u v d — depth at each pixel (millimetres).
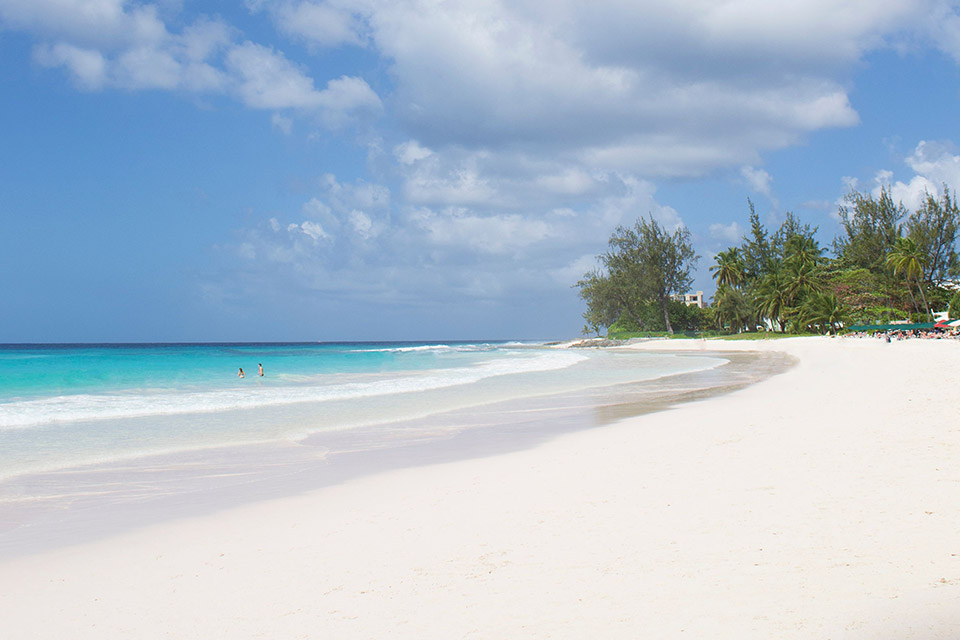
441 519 7504
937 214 95312
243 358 63594
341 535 7152
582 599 4824
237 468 11695
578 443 12945
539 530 6738
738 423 13820
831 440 10664
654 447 11438
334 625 4707
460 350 100812
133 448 13789
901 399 15602
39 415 19047
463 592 5168
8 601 5602
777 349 70438
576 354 74438
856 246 107562
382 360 59781
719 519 6586
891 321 91812
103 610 5320
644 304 123438
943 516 6137
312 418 18406
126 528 7969
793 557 5328
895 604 4250
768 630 4039
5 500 9469
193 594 5574
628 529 6500
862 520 6184
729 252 112000
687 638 4031
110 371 39656
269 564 6273
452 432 15547
